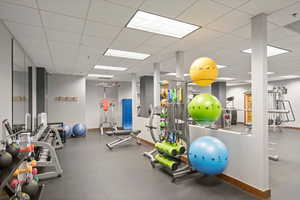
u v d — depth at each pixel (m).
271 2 2.14
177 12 2.39
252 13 2.41
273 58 4.93
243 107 11.77
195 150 2.68
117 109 10.32
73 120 7.51
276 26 2.82
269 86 10.51
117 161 4.04
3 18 2.50
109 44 3.66
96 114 9.73
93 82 9.66
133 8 2.28
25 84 4.30
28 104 4.74
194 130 3.63
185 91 3.19
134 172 3.37
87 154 4.64
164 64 5.58
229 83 11.45
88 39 3.37
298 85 9.19
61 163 3.90
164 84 4.05
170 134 3.43
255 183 2.46
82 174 3.28
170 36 3.25
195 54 4.45
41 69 5.87
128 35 3.19
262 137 2.38
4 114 2.74
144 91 7.89
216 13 2.42
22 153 1.94
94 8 2.27
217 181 2.92
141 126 6.34
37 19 2.55
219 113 2.79
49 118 7.05
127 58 4.82
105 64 5.54
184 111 3.18
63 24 2.72
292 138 6.55
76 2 2.13
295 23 2.73
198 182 2.89
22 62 4.00
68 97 7.44
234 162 2.78
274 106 9.60
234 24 2.76
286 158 4.14
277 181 2.92
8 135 2.19
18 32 3.00
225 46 3.82
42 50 4.03
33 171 2.12
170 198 2.42
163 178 3.08
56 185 2.83
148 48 3.96
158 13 2.42
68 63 5.36
